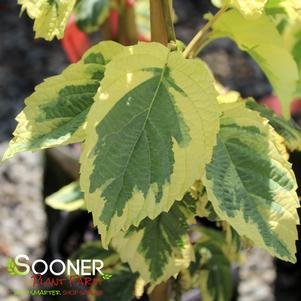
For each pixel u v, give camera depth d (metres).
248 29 0.52
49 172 1.04
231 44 1.50
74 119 0.49
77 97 0.49
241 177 0.49
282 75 0.53
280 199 0.48
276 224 0.47
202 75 0.45
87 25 0.70
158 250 0.59
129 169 0.45
